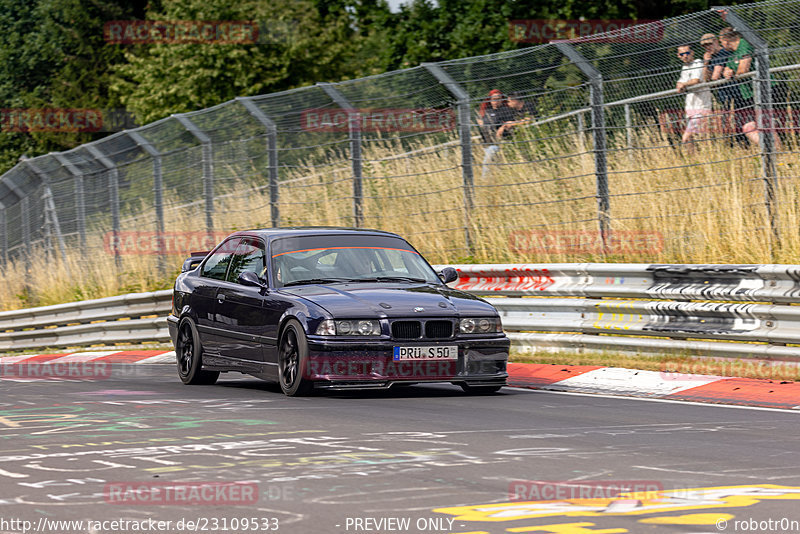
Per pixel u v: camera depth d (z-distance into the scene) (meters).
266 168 48.91
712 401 24.95
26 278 66.88
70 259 61.62
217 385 30.91
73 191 61.97
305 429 20.64
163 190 55.25
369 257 29.22
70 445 19.11
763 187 34.41
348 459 17.33
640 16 68.50
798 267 27.94
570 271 34.31
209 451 18.23
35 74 129.88
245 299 28.61
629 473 16.14
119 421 22.20
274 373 27.36
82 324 53.47
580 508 13.86
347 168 48.53
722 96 36.47
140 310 48.41
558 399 25.75
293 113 47.81
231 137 50.50
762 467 16.64
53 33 125.75
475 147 44.66
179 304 32.12
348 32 102.44
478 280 37.84
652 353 31.30
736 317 29.31
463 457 17.48
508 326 35.66
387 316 25.75
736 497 14.48
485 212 43.66
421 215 46.47
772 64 34.34
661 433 20.05
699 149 38.03
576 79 39.72
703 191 37.66
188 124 52.69
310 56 96.44
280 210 50.62
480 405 24.52
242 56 94.38
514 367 32.16
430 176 46.56
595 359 31.91
